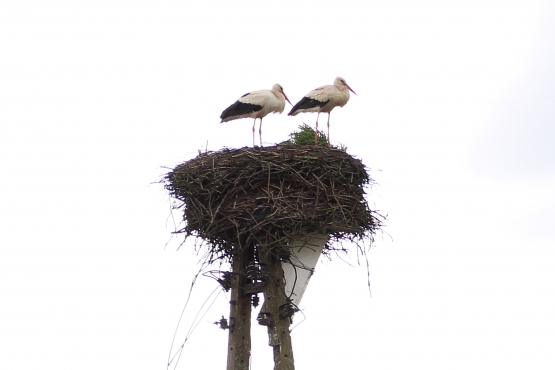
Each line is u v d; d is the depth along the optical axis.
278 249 12.67
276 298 12.84
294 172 12.80
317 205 12.73
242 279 13.37
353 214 13.27
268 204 12.50
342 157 13.44
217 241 13.61
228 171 12.95
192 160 13.89
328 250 14.11
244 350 13.18
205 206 13.04
